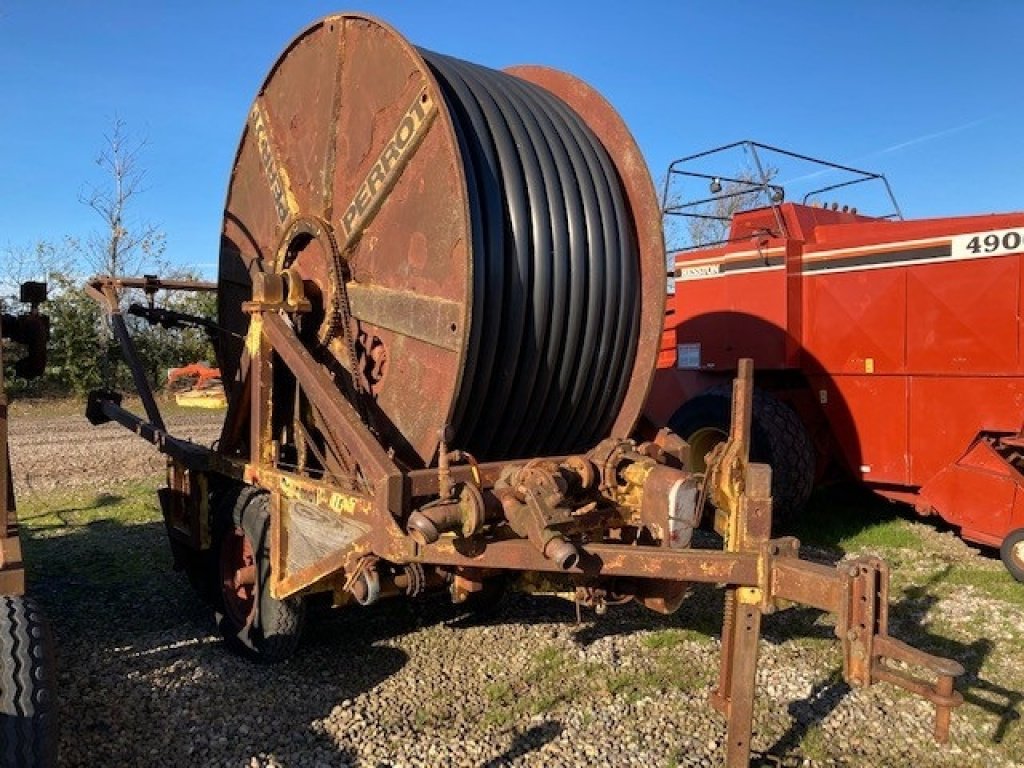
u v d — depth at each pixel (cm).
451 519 324
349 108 444
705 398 775
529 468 348
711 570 317
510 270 389
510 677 459
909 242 727
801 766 379
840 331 773
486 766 368
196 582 571
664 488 345
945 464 715
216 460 509
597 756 379
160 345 2367
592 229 418
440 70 425
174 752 372
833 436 793
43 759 297
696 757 379
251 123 543
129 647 495
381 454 360
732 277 831
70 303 2245
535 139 421
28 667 303
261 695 430
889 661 503
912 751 398
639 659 488
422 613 558
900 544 748
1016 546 648
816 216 850
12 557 329
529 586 422
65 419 1789
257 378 455
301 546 421
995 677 482
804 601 302
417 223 399
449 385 379
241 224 568
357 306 434
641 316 441
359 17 430
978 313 689
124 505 878
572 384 426
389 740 387
